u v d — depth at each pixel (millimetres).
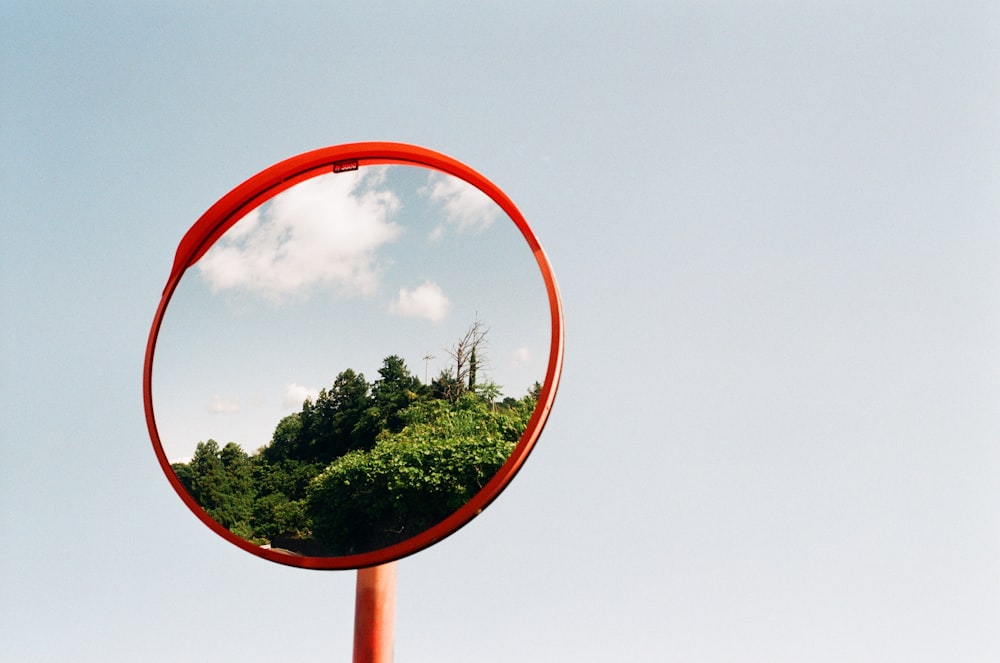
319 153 2408
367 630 1987
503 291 2148
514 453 1958
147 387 2242
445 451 2012
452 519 1926
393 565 2047
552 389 2004
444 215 2283
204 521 2092
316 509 2037
